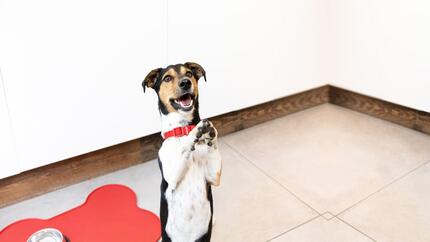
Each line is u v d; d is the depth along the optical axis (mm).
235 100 2891
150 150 2633
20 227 2021
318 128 3104
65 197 2277
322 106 3516
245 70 2861
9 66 1951
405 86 2998
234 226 2039
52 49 2037
